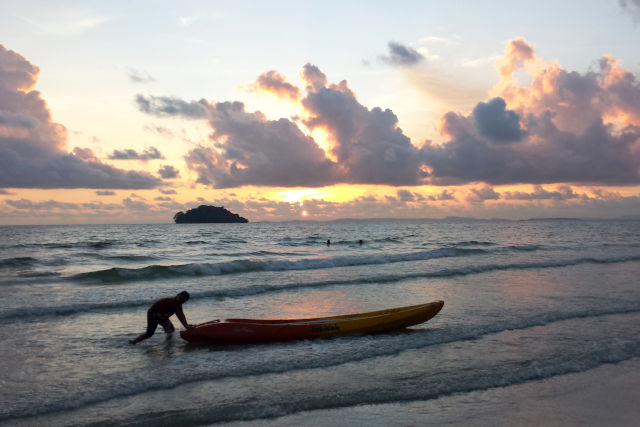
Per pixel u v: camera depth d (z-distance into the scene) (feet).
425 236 228.63
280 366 24.17
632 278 60.18
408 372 23.38
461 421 17.79
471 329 32.04
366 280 57.21
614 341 29.01
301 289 51.49
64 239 195.42
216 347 28.50
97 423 17.17
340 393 20.34
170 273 64.85
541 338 29.86
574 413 18.75
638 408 19.43
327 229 379.35
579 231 303.68
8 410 18.37
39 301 43.55
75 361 25.22
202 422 17.46
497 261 83.71
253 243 169.89
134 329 33.06
